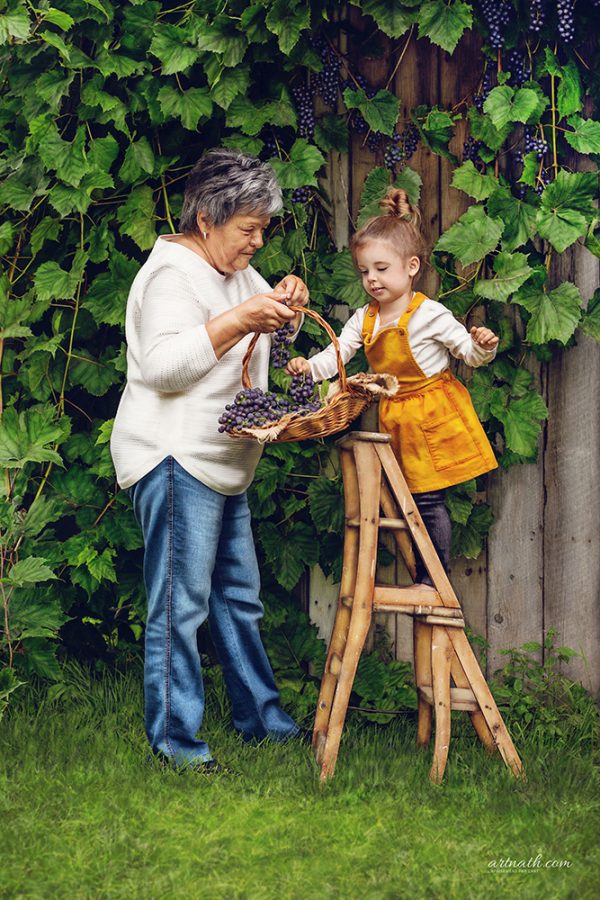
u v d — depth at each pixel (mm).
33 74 3744
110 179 3680
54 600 3762
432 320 3334
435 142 3811
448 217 3885
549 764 3328
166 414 3109
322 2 3680
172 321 3029
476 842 2738
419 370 3375
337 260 3840
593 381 3900
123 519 3904
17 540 3799
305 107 3801
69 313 3912
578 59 3818
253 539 3848
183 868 2566
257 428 2934
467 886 2506
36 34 3680
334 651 3301
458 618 3211
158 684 3160
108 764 3145
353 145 3885
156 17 3689
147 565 3199
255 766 3186
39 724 3492
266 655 3766
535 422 3832
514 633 3984
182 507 3113
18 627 3695
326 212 3893
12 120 3834
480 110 3811
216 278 3170
